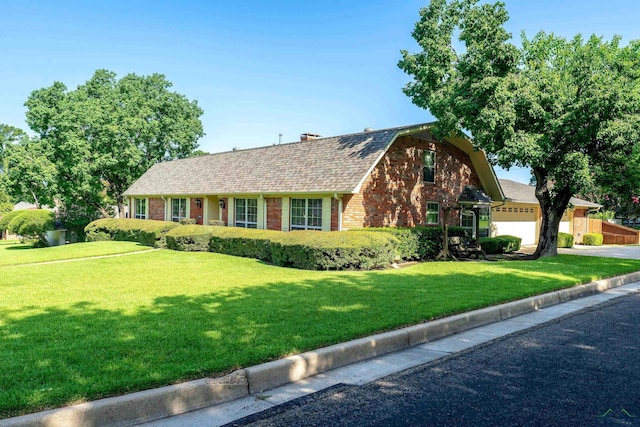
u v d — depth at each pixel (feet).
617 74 52.54
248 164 74.90
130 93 112.47
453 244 57.93
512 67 48.78
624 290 37.55
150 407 12.92
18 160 98.32
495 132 48.67
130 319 21.88
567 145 52.34
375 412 13.34
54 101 104.12
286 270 42.34
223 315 22.77
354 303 26.00
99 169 105.70
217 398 14.12
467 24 48.78
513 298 29.09
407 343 20.66
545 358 18.81
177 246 62.39
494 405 13.88
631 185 55.57
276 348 17.21
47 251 64.95
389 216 59.47
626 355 19.22
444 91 51.19
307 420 12.78
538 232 94.68
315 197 57.16
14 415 11.72
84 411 12.00
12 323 21.06
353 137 63.36
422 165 64.64
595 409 13.60
